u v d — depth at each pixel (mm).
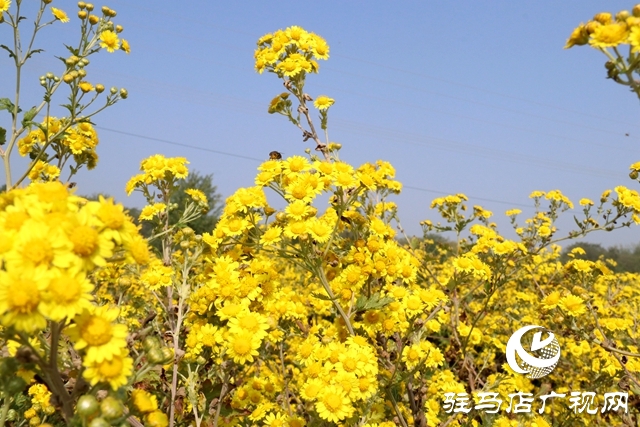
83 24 4293
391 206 5156
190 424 3363
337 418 2834
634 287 8555
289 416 3582
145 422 1913
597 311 5398
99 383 1601
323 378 3012
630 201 4875
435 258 6812
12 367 1697
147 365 1855
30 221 1521
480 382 4738
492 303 6609
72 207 1661
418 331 4074
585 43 2229
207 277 3586
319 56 4070
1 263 1534
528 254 5387
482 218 6480
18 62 3865
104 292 5227
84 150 4566
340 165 3574
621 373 4605
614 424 4910
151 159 4172
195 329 3314
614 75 2148
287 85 4016
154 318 3695
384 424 3395
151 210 4000
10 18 3834
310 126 3947
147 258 1806
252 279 3402
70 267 1493
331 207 3916
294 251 3494
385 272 3646
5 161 3777
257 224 3723
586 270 5133
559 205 6340
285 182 3578
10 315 1406
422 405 4109
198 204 4031
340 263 3744
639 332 5707
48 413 3146
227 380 3289
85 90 4047
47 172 4465
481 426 4336
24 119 3834
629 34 2080
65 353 2146
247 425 3740
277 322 3883
